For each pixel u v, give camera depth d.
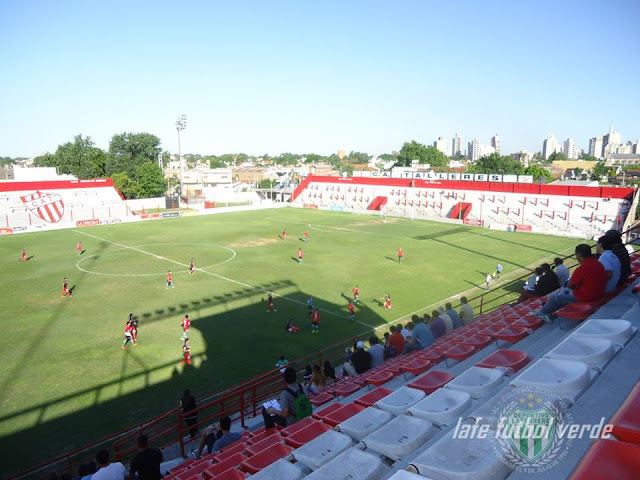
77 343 30.69
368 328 33.62
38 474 18.02
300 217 95.44
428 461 4.99
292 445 8.84
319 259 55.84
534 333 11.01
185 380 25.58
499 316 18.25
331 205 108.56
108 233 75.25
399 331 22.39
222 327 33.56
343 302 39.50
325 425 9.34
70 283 45.56
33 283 45.66
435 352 15.20
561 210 74.44
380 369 16.83
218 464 9.66
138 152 132.25
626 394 5.54
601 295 10.19
